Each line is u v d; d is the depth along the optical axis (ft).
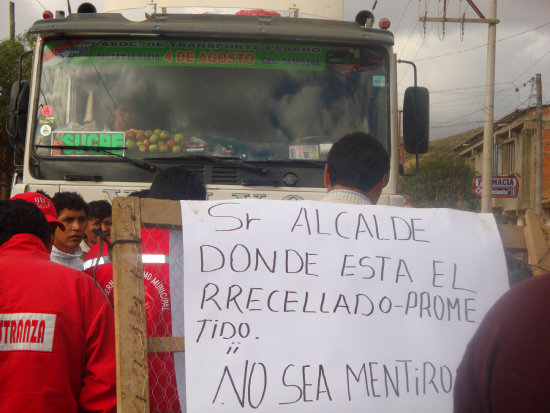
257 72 18.45
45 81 18.19
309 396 6.78
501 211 140.15
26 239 9.14
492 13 68.90
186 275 6.92
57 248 14.84
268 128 18.19
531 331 5.08
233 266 7.04
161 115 18.10
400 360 7.11
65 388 8.26
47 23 18.11
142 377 6.70
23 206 9.35
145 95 18.16
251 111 18.25
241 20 18.24
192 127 18.06
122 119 17.99
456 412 5.45
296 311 7.02
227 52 18.47
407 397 7.01
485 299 7.61
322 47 18.66
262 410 6.67
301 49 18.61
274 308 6.98
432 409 7.03
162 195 10.29
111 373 8.57
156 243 8.32
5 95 74.49
